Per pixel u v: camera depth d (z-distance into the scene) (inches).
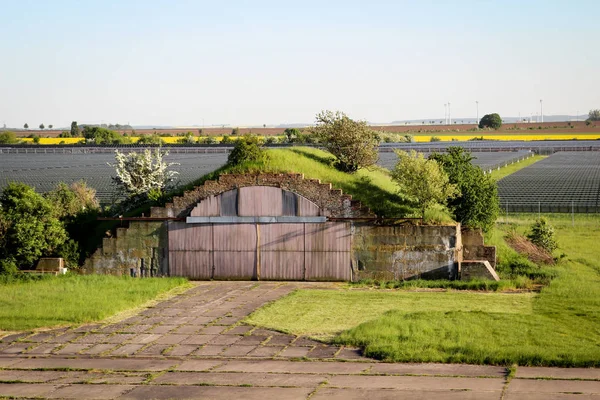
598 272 1715.1
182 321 1288.1
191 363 1054.4
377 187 1745.8
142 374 1008.9
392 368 1007.6
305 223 1633.9
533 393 880.9
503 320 1221.7
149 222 1684.3
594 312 1288.1
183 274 1673.2
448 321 1211.9
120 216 1738.4
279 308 1355.8
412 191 1635.1
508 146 6491.1
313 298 1438.2
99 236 1758.1
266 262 1651.1
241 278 1658.5
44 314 1315.2
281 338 1170.6
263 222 1649.9
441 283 1544.0
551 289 1488.7
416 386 920.9
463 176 1772.9
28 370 1041.5
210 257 1665.8
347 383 941.8
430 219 1630.2
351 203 1624.0
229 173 1710.1
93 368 1041.5
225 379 973.2
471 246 1692.9
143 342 1167.6
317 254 1631.4
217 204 1663.4
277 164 1745.8
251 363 1046.4
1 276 1603.1
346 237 1620.3
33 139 7716.5
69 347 1149.7
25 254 1664.6
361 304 1376.7
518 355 1021.8
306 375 981.8
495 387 909.2
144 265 1688.0
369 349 1076.5
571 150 6304.1
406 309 1326.3
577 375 957.8
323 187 1631.4
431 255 1585.9
